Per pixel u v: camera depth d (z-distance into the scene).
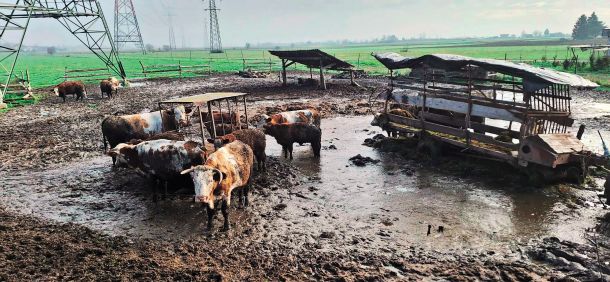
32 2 28.70
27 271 7.06
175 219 9.25
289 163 13.39
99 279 6.81
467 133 12.09
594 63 37.09
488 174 11.50
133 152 10.20
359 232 8.42
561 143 10.28
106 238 8.39
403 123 14.49
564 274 6.64
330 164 13.18
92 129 18.92
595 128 16.58
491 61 11.73
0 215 9.62
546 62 42.97
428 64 13.46
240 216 9.32
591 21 171.75
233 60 77.06
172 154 9.86
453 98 12.59
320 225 8.79
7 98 28.69
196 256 7.59
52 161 13.98
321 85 31.17
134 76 47.94
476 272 6.81
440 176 11.77
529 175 10.60
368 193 10.61
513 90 11.47
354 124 19.19
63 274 6.98
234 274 6.95
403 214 9.24
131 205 10.10
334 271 6.97
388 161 13.38
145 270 7.09
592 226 8.33
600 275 6.44
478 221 8.76
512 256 7.33
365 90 30.08
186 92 31.27
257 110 21.73
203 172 8.22
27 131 18.72
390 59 14.84
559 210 9.15
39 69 63.78
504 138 12.52
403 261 7.24
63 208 10.00
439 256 7.41
